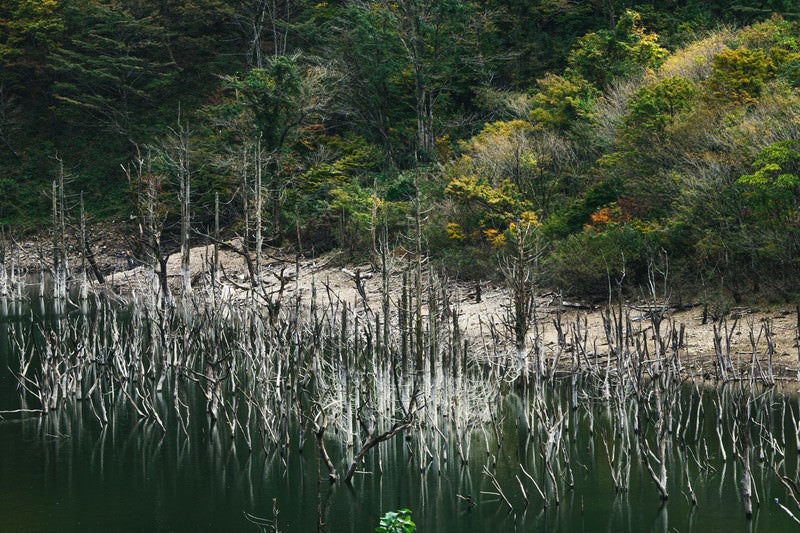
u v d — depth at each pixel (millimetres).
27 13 74438
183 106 74500
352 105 61375
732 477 16500
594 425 20344
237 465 18031
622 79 45625
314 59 60875
